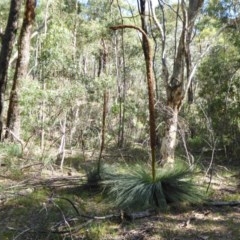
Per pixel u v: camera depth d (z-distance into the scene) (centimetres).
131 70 2012
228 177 845
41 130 1134
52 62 1230
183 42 845
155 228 521
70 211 566
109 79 1328
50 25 1456
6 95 1353
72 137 1191
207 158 1043
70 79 1238
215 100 1213
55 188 694
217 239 495
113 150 1130
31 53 1546
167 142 833
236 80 1221
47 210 554
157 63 1468
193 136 1201
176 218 561
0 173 782
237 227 533
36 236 483
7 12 1836
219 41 1368
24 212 565
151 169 663
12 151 889
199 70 1321
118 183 627
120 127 1298
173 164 735
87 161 952
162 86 1341
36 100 1085
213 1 1280
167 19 1562
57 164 908
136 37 1994
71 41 1533
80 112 1288
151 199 593
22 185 691
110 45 2133
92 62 2388
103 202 621
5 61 1029
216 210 600
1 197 610
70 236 479
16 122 1056
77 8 1962
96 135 1197
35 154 934
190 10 888
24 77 1082
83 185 700
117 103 1424
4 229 503
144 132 1307
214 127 1162
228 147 1147
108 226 526
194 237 499
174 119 837
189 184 620
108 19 1864
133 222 540
